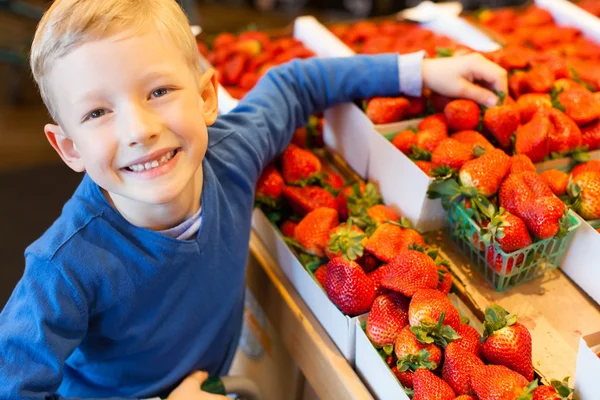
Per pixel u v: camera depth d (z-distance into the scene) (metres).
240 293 1.27
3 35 3.46
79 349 1.12
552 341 1.05
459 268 1.19
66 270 0.94
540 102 1.31
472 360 0.88
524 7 2.09
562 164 1.24
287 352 1.34
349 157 1.44
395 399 0.94
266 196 1.28
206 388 1.19
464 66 1.28
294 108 1.30
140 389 1.17
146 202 0.93
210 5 4.11
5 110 3.22
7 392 0.90
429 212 1.21
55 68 0.86
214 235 1.10
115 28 0.84
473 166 1.10
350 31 1.98
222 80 1.73
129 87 0.86
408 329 0.94
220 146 1.15
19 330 0.92
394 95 1.35
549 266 1.17
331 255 1.12
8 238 2.44
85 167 0.95
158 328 1.11
